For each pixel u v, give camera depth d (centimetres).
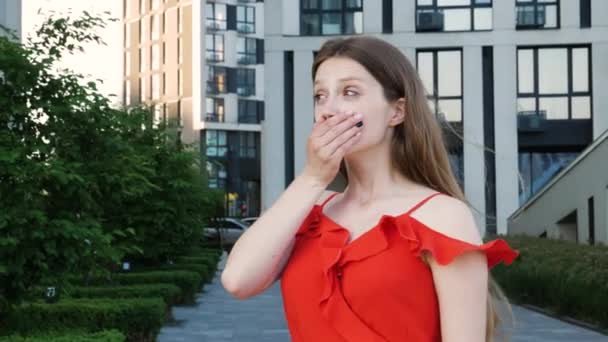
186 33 6938
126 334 1007
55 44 952
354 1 2897
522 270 1680
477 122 2872
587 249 1497
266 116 2911
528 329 1298
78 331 898
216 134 6838
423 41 2880
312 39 2900
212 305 1828
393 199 194
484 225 2825
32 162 840
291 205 190
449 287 179
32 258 843
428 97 227
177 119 2066
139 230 1809
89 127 946
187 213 2020
